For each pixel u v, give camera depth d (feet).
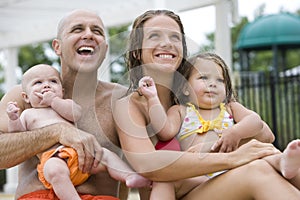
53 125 10.48
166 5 23.58
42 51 70.13
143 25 10.61
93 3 29.04
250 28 53.16
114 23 29.55
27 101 11.39
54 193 10.02
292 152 8.96
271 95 35.55
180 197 10.55
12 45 34.86
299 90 39.93
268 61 77.51
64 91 11.57
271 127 36.37
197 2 24.95
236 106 11.37
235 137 10.59
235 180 9.50
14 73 35.76
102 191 10.78
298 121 40.60
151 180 10.19
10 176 33.47
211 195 9.80
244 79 39.73
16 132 10.56
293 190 9.02
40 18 31.17
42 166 10.05
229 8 26.45
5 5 28.45
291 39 51.29
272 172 9.29
